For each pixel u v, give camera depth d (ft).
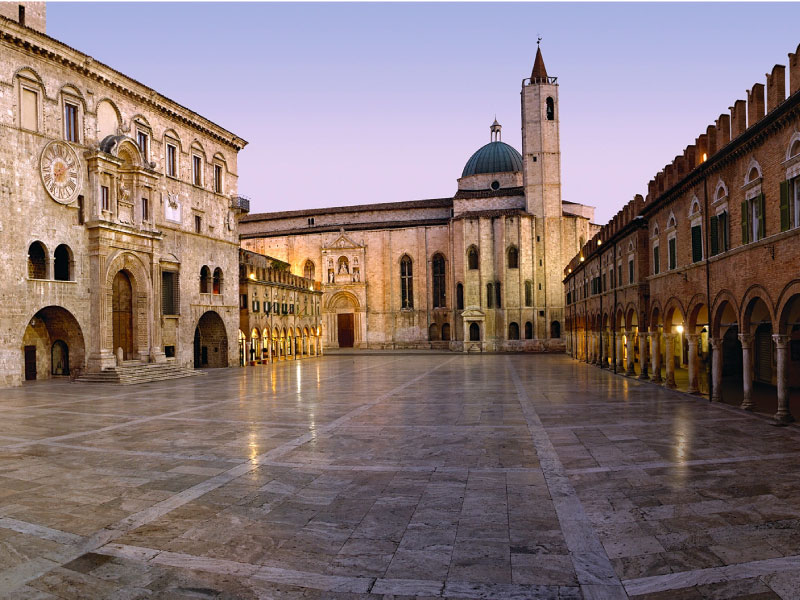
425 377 147.84
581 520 38.17
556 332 296.92
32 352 142.31
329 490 45.39
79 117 142.92
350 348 342.85
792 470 49.26
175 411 88.02
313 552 33.42
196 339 201.57
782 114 64.69
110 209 147.64
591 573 30.45
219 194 199.41
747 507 39.99
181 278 177.37
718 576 29.78
